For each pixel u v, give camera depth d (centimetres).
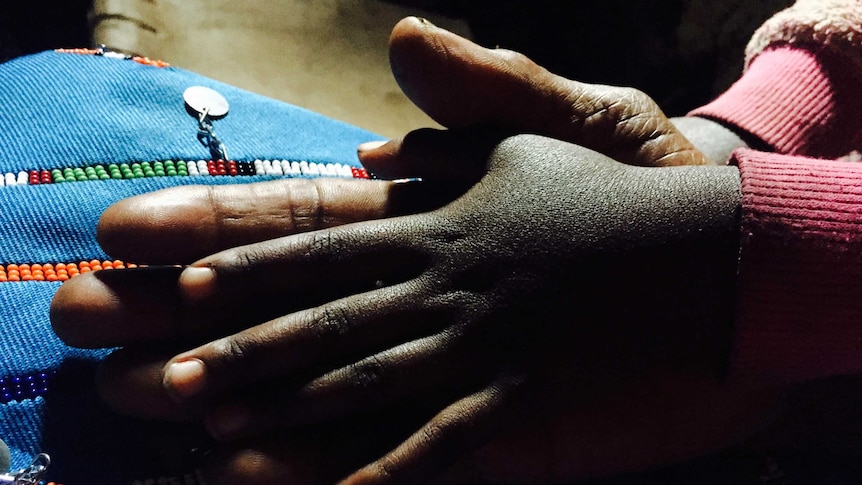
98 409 16
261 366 14
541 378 14
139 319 14
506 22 43
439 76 16
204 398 14
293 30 35
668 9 40
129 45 30
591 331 14
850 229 15
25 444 15
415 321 14
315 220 16
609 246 15
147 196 14
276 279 14
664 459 17
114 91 20
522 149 16
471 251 15
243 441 14
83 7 34
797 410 19
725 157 27
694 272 15
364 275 15
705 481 19
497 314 14
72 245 17
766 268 14
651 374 15
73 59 21
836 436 20
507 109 17
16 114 19
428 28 16
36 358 16
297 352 14
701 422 17
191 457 16
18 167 18
